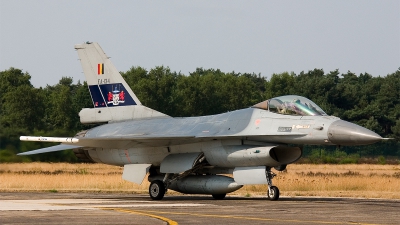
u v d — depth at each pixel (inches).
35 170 5433.1
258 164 2817.4
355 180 4020.7
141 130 3238.2
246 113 2957.7
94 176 4628.4
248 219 1898.4
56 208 2271.2
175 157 3046.3
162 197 2967.5
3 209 2215.8
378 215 2042.3
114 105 3494.1
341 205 2474.2
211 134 2920.8
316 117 2790.4
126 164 3277.6
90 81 3563.0
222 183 2906.0
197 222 1806.1
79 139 2923.2
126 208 2301.9
